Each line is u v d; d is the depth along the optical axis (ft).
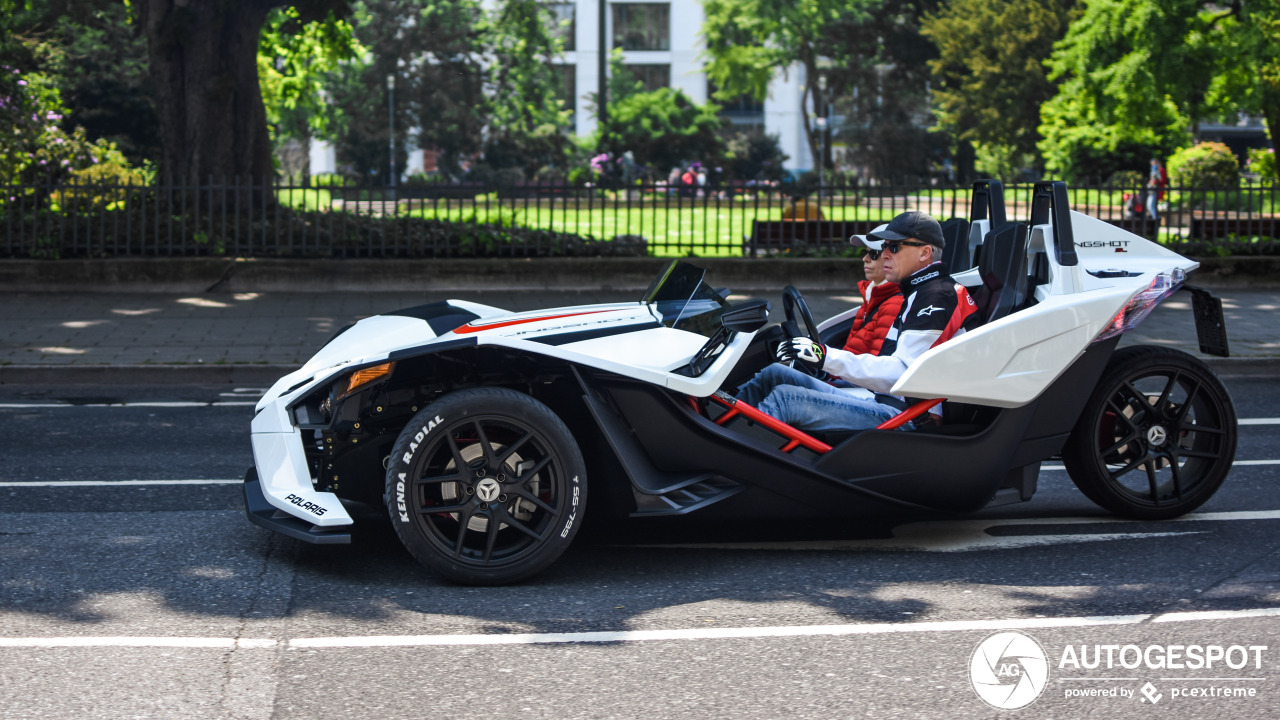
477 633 13.08
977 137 143.64
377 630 13.14
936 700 11.37
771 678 11.86
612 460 15.26
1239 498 19.44
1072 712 11.13
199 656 12.32
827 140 213.66
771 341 17.92
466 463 14.43
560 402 15.69
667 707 11.16
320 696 11.35
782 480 15.74
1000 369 16.30
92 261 47.09
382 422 15.24
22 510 18.45
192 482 20.53
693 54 266.57
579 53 262.67
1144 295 17.28
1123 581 15.03
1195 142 102.89
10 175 57.11
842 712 11.07
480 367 15.55
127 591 14.42
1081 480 17.80
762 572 15.42
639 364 15.15
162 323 40.22
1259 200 53.83
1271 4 56.44
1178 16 57.47
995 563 15.85
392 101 169.48
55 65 99.81
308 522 14.82
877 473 16.07
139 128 107.86
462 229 51.37
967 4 139.03
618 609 13.92
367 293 47.91
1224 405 17.85
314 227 50.80
